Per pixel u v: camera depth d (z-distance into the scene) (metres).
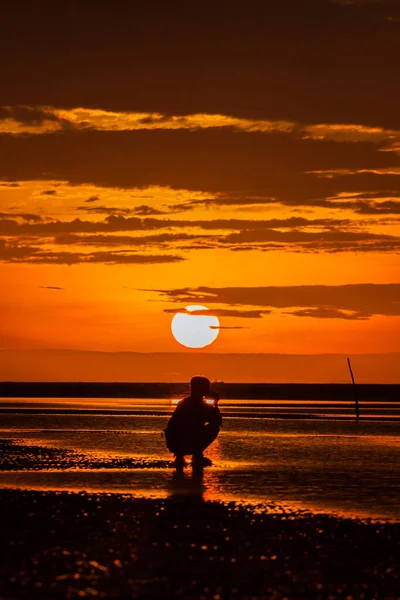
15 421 69.62
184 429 40.22
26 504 28.86
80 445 49.56
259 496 31.20
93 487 33.09
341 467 39.69
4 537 23.61
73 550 22.20
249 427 64.19
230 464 40.78
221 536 24.16
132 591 18.66
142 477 36.03
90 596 18.22
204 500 30.16
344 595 18.66
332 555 22.11
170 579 19.62
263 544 23.25
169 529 25.00
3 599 17.91
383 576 20.16
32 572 19.97
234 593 18.69
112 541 23.34
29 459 42.34
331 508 28.80
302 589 19.06
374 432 59.88
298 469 38.91
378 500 30.50
